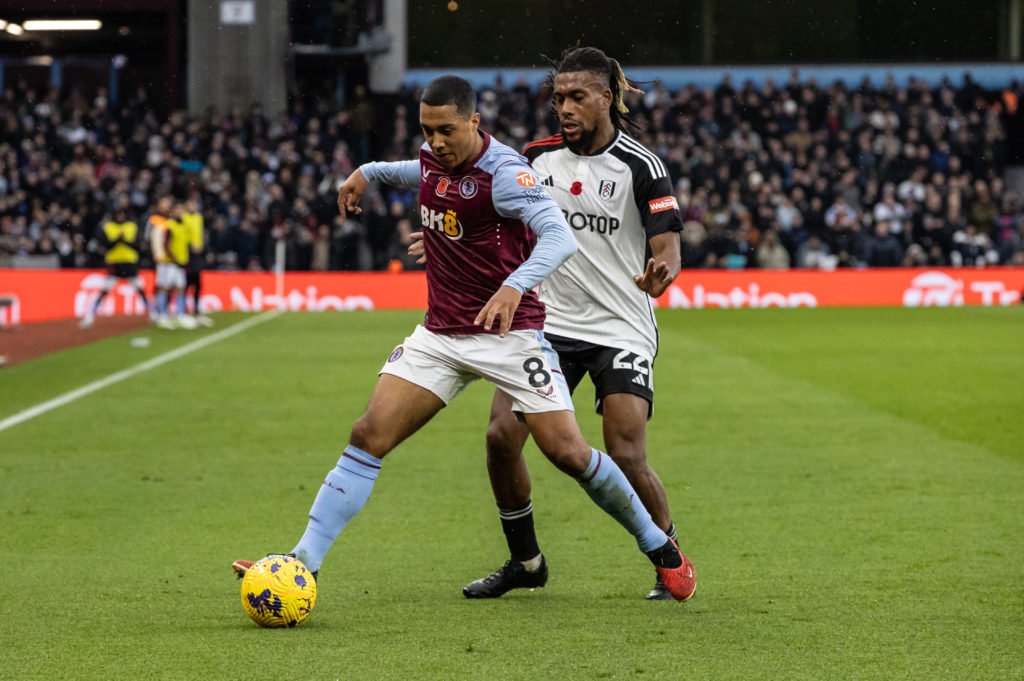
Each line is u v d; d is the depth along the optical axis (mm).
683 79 100750
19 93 92812
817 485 22953
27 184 82125
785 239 78188
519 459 15195
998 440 27922
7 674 11992
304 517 20312
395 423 14430
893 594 15227
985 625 13797
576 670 12148
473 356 14289
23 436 28891
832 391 36375
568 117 15836
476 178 13836
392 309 72438
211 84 95500
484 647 12961
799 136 85750
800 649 12883
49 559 17328
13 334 56125
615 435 15648
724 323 60906
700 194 78938
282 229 75000
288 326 60500
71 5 101312
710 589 15617
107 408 33469
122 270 60031
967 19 98875
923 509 20734
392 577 16375
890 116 86625
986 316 65062
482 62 101000
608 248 16141
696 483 23250
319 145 85250
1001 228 80875
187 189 71875
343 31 97500
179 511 20781
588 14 100500
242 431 29750
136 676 11930
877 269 75188
